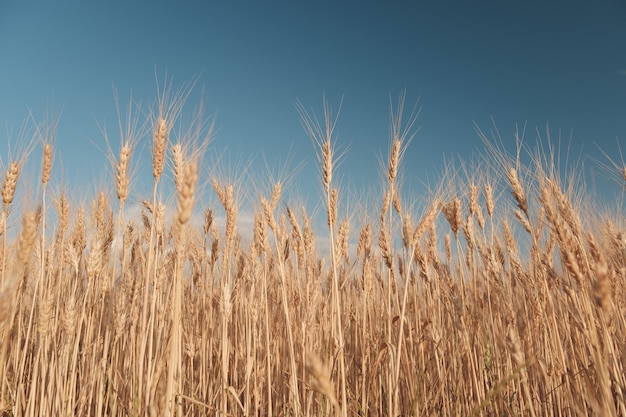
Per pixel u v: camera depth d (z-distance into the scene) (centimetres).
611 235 496
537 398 555
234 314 744
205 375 648
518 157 524
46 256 623
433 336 576
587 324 379
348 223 680
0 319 241
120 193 494
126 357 591
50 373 518
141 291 640
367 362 622
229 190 586
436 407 609
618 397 402
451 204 588
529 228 543
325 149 472
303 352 534
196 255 720
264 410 628
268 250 596
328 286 707
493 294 627
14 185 483
